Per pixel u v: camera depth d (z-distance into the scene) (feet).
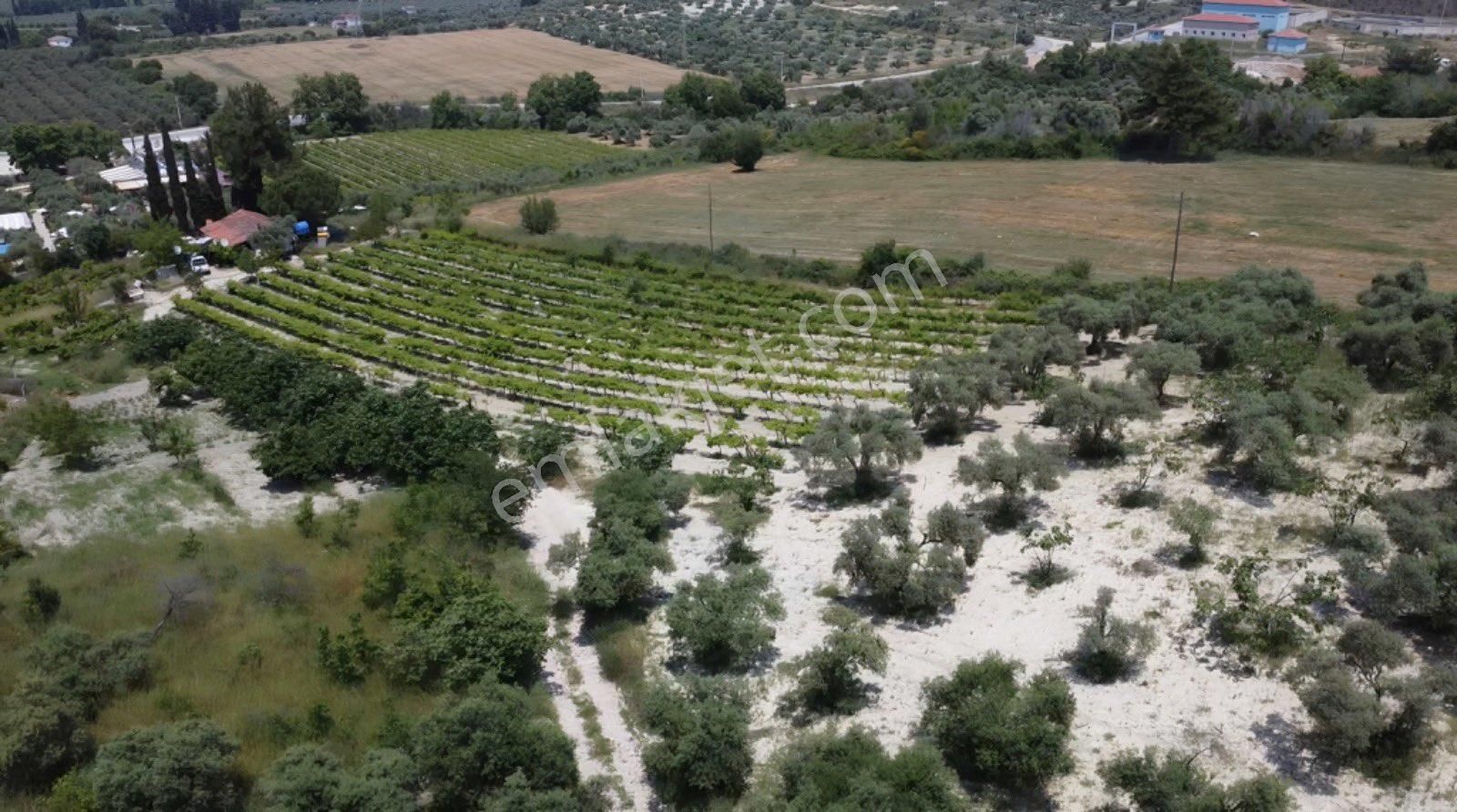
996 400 176.14
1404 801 96.12
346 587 141.28
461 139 560.61
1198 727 107.04
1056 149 405.18
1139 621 123.34
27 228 388.98
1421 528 122.62
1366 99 415.64
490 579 140.15
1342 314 211.20
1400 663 106.42
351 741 111.65
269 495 173.99
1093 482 155.33
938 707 108.47
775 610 126.62
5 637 129.80
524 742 103.30
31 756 105.70
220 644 128.47
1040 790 101.19
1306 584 123.34
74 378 232.94
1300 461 153.28
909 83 569.23
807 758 102.27
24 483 180.75
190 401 219.20
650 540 151.94
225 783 102.63
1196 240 294.25
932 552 132.46
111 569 147.13
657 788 106.32
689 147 476.13
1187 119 378.73
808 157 445.78
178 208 350.43
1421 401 164.04
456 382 221.25
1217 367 189.57
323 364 222.07
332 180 355.56
